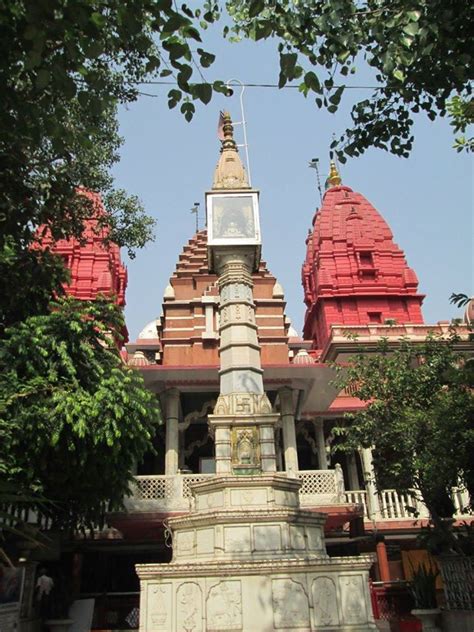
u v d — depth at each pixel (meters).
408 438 12.77
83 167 11.01
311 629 8.80
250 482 10.50
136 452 12.64
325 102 6.19
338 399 23.14
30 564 12.39
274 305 23.52
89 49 4.88
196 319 22.89
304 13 5.89
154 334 29.48
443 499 13.98
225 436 11.34
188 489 16.52
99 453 11.62
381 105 7.57
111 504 12.96
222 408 11.51
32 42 4.79
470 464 11.03
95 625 14.43
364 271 33.09
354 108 7.67
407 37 5.88
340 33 5.99
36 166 7.97
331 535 18.59
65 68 5.16
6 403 9.98
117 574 18.33
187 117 5.59
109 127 11.25
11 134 6.46
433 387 13.66
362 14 6.02
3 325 12.08
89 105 5.38
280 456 21.86
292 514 10.05
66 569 16.62
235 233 13.24
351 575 9.33
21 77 5.30
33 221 8.06
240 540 9.74
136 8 4.84
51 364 11.34
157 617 8.87
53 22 4.52
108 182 11.95
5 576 10.91
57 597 13.64
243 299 12.77
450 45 6.42
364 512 18.25
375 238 34.47
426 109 7.44
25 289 10.16
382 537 17.92
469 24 6.24
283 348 22.66
